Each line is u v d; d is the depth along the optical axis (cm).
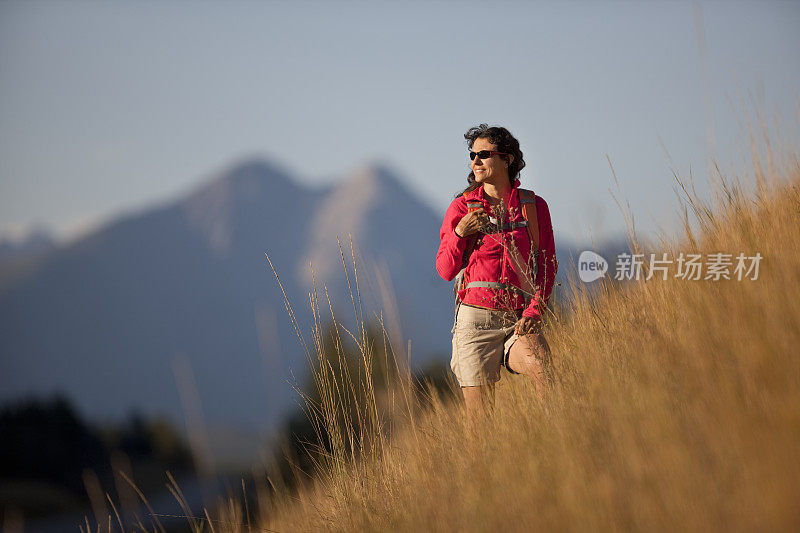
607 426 890
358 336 1253
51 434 13588
